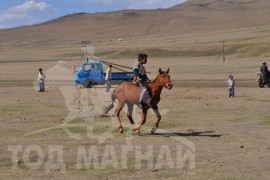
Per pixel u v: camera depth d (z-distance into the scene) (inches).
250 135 619.5
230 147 542.3
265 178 410.3
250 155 500.4
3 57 5792.3
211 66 2620.6
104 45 7140.8
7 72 2635.3
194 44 5787.4
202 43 5876.0
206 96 1152.2
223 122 738.2
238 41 5679.1
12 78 2095.2
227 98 1094.4
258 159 481.7
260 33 6811.0
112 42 7854.3
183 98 1112.8
